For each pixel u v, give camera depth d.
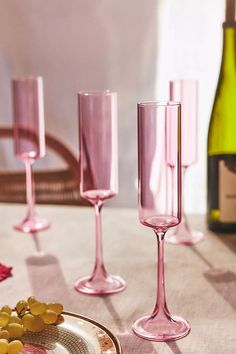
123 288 0.94
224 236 1.15
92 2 2.05
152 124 0.78
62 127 2.15
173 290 0.94
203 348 0.78
